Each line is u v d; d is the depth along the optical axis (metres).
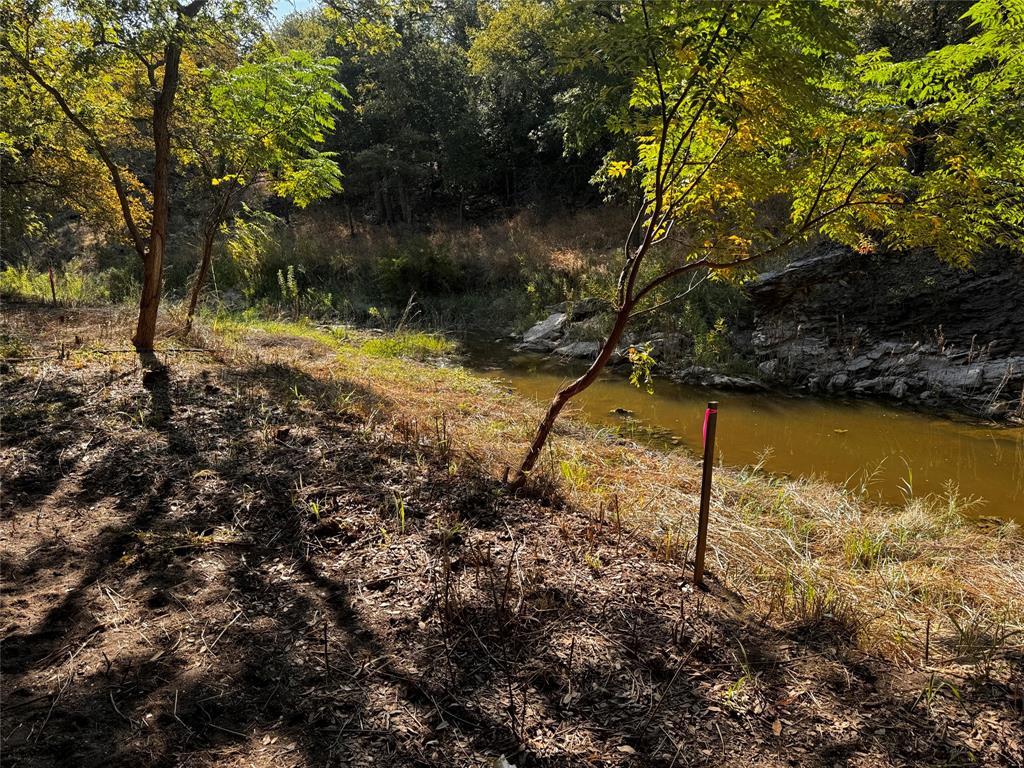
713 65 3.07
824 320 11.45
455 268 18.20
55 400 5.30
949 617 3.18
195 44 6.63
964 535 4.56
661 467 5.62
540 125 25.23
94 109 7.34
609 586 3.14
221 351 7.60
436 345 12.34
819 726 2.34
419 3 8.64
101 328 8.16
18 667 2.43
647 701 2.41
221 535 3.46
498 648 2.64
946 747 2.27
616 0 3.11
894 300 10.84
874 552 3.95
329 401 5.90
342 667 2.50
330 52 24.66
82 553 3.25
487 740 2.18
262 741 2.13
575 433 6.53
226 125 7.57
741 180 3.60
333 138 23.09
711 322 12.51
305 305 15.62
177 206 21.91
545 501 4.11
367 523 3.60
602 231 18.94
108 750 2.05
